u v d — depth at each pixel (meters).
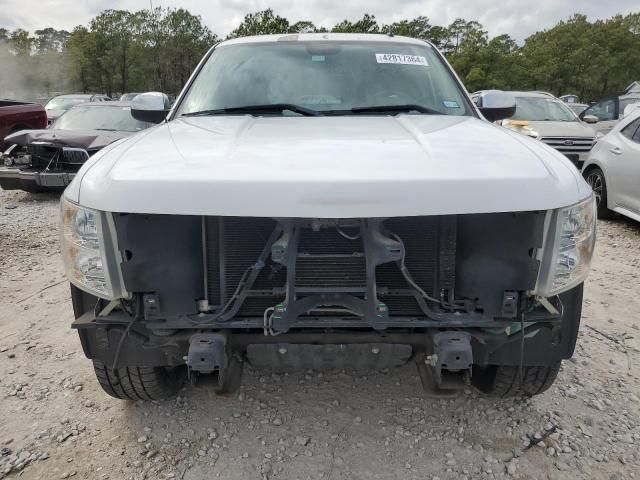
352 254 2.02
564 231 1.95
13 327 3.87
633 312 4.14
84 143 8.11
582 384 3.07
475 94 6.97
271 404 2.87
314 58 3.36
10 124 11.77
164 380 2.72
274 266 2.04
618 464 2.43
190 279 2.04
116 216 1.93
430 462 2.44
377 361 2.19
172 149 2.17
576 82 64.56
